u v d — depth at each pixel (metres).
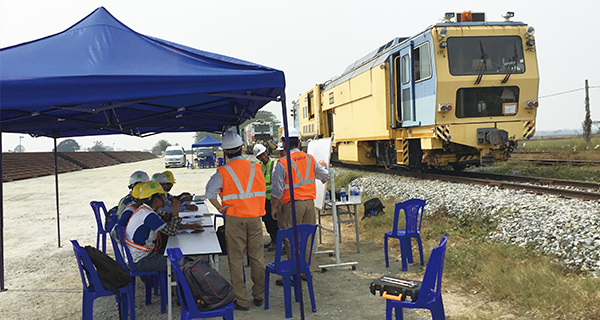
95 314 4.52
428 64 9.79
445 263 5.34
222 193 4.43
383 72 11.49
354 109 13.94
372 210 8.20
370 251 6.55
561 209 6.11
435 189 9.18
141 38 4.06
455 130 9.67
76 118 5.22
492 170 13.06
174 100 5.14
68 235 8.69
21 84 2.94
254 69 3.72
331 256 6.39
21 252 7.36
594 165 11.67
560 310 3.73
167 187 5.98
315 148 6.54
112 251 7.25
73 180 23.83
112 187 18.94
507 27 9.94
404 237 5.53
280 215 5.50
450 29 9.68
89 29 4.01
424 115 10.03
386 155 12.95
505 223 6.24
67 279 5.80
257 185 4.45
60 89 3.03
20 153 32.38
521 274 4.45
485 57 9.75
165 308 4.39
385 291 3.49
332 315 4.23
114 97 3.17
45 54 3.62
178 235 4.56
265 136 43.03
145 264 4.25
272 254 6.73
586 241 4.84
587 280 4.08
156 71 3.44
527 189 8.23
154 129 7.99
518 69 9.86
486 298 4.34
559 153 17.34
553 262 4.79
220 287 3.41
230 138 4.39
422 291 3.28
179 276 3.31
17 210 12.55
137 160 62.78
